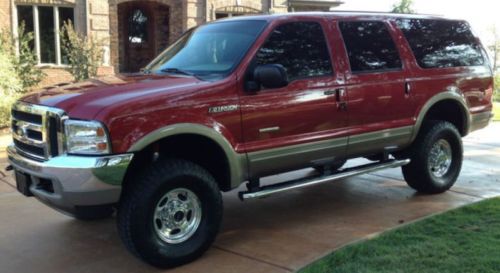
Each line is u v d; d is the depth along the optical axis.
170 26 19.42
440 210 5.98
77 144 4.13
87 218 5.62
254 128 4.82
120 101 4.19
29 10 16.75
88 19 17.36
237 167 4.76
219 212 4.72
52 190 4.36
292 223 5.64
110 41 18.06
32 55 14.24
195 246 4.57
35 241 5.14
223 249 4.91
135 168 4.54
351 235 5.22
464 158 8.99
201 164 4.94
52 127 4.29
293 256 4.71
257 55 4.93
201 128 4.47
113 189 4.14
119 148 4.09
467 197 6.53
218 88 4.61
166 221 4.47
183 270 4.46
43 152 4.36
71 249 4.94
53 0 16.94
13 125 4.94
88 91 4.48
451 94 6.54
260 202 6.45
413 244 4.73
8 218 5.82
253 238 5.20
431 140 6.41
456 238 4.86
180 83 4.61
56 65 17.12
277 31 5.14
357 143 5.65
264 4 20.42
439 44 6.58
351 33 5.71
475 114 6.94
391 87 5.90
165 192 4.38
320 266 4.30
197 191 4.57
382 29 6.04
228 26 5.46
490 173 7.86
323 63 5.38
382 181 7.41
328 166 5.70
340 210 6.08
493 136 11.46
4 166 8.43
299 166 5.30
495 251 4.49
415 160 6.45
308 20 5.41
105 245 5.04
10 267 4.53
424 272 4.11
